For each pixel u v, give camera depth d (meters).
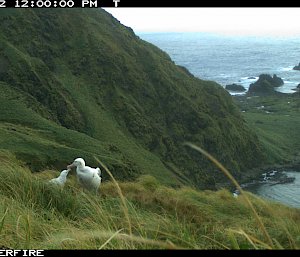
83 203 7.33
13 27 101.38
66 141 72.31
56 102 91.25
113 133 94.06
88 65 105.56
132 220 5.59
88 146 72.69
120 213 6.33
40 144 59.06
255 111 164.50
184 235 4.25
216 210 12.23
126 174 63.97
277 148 122.81
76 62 105.56
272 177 106.12
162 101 108.94
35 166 54.47
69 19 111.88
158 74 112.00
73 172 29.41
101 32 115.88
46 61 101.75
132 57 113.75
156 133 101.19
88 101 98.31
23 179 7.66
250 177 105.19
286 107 167.50
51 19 108.50
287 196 91.75
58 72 101.50
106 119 96.81
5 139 57.78
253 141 115.81
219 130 107.75
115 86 104.75
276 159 116.50
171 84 110.94
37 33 104.38
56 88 93.69
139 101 106.06
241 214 12.16
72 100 95.31
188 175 97.75
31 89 89.31
